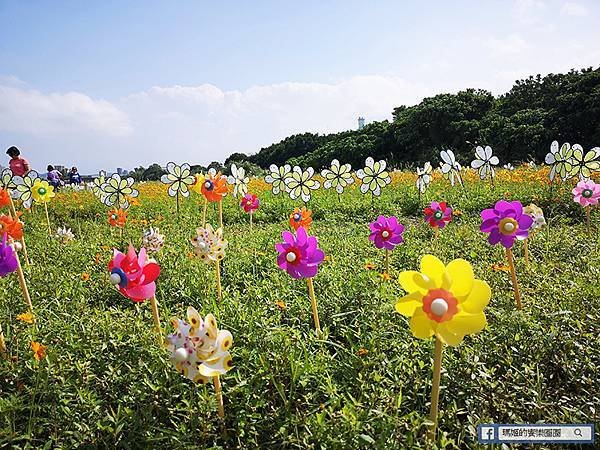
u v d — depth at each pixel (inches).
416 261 230.4
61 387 111.4
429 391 116.6
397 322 144.6
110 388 114.4
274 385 113.0
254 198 323.3
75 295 185.0
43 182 312.3
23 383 116.5
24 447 99.3
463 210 404.2
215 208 477.1
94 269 225.9
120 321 142.0
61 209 506.0
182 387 109.7
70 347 126.0
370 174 440.5
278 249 145.2
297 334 123.9
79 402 107.4
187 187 346.6
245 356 118.3
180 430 99.8
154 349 121.3
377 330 134.0
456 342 89.1
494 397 113.0
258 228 372.5
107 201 367.2
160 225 371.2
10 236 161.8
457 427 105.6
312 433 98.6
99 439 101.9
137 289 120.3
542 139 1144.2
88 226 392.8
